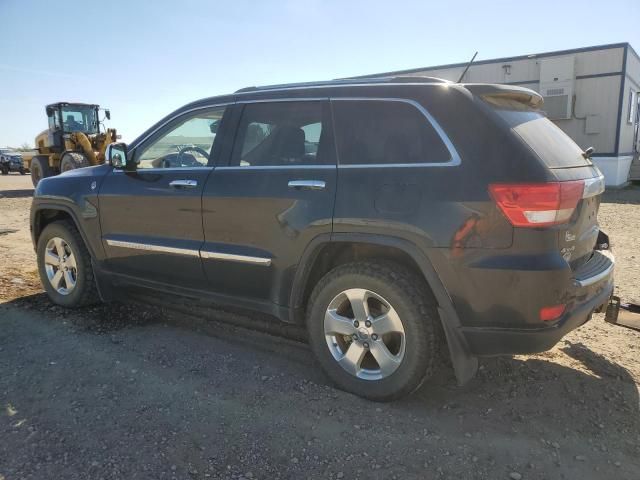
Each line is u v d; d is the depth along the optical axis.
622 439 2.87
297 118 3.56
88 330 4.37
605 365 3.73
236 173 3.69
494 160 2.84
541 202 2.72
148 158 4.27
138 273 4.33
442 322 2.97
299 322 3.60
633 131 20.44
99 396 3.29
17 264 6.64
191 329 4.39
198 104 4.07
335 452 2.77
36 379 3.50
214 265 3.78
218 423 3.01
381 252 3.32
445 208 2.89
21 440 2.83
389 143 3.18
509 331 2.85
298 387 3.41
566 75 17.92
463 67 19.61
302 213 3.33
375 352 3.20
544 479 2.57
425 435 2.91
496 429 2.97
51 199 4.82
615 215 11.23
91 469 2.60
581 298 3.04
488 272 2.80
